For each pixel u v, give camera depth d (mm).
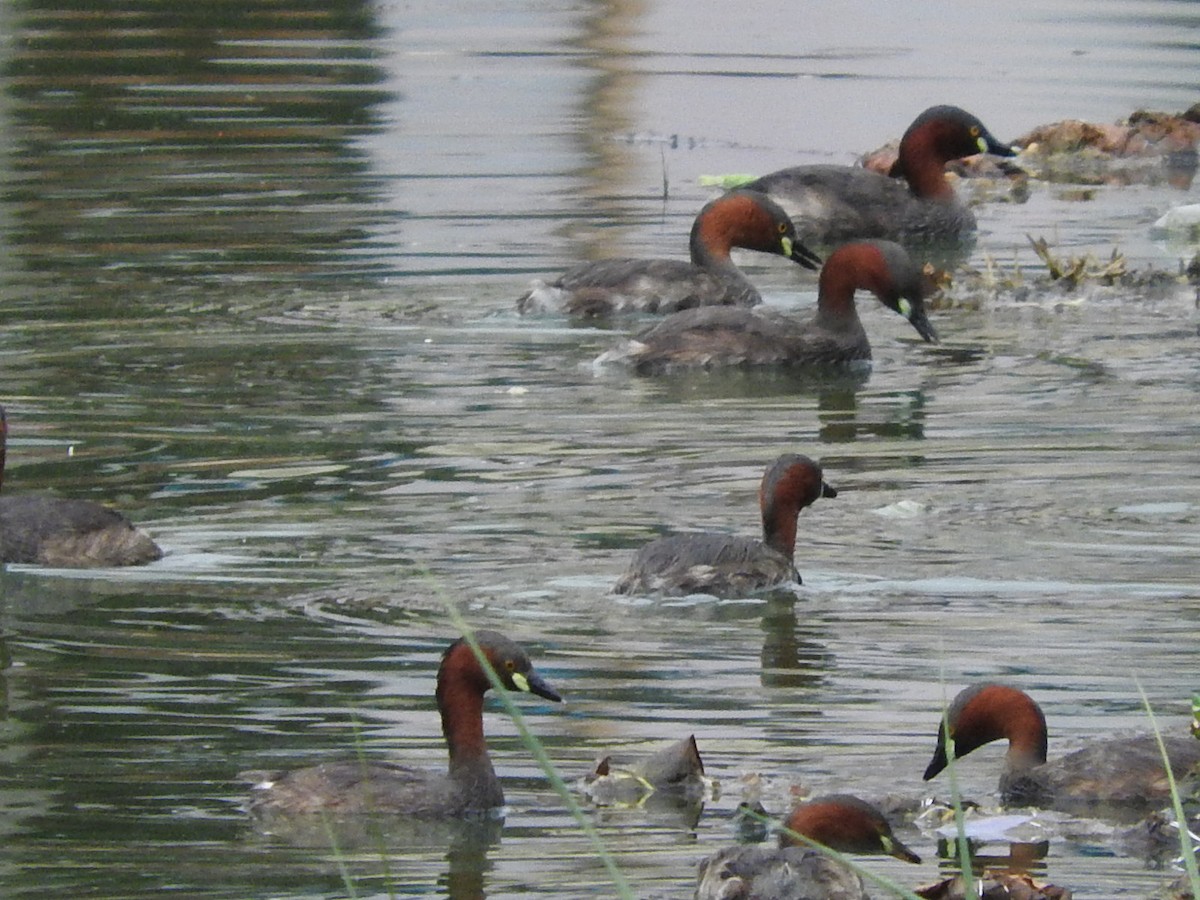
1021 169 30578
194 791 12047
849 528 16531
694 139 30781
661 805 11930
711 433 19234
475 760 12055
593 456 18469
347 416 19609
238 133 30594
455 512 16891
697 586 15016
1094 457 18203
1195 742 12289
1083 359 21641
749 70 34438
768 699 13352
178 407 19844
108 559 15812
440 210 27234
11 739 12750
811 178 27562
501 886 10875
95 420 19469
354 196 27828
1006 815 11820
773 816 11719
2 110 31375
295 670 13805
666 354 21516
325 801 11797
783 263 26734
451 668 12078
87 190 27875
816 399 20484
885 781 12203
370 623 14609
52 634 14453
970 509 16906
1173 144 30828
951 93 32844
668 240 26031
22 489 17547
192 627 14547
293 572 15594
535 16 38094
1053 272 24844
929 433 19094
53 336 22156
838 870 10609
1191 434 18812
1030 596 15047
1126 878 10984
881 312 24156
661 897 10695
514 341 22406
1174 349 21938
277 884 10875
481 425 19359
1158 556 15797
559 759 12586
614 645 14250
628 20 38219
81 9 37406
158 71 33594
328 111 31797
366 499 17234
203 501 17219
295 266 24812
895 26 37938
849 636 14375
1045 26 37531
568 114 31906
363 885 10891
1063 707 13141
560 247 25688
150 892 10758
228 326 22562
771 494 15664
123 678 13680
